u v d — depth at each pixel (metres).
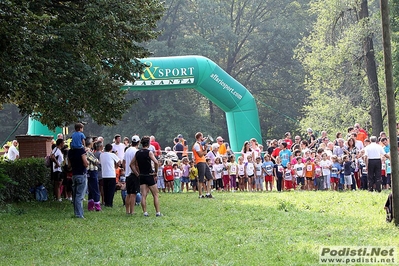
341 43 36.31
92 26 17.62
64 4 18.55
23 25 15.30
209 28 58.84
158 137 54.78
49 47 17.22
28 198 19.22
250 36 60.25
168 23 59.09
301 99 59.00
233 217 14.69
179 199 20.19
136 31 18.58
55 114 18.34
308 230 12.23
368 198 18.08
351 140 24.02
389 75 12.58
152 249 10.57
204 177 22.02
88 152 17.06
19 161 19.28
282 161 24.08
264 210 15.95
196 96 59.16
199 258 9.66
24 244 11.55
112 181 18.23
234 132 29.00
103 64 19.42
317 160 23.59
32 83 16.08
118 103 18.83
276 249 10.12
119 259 9.88
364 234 11.44
